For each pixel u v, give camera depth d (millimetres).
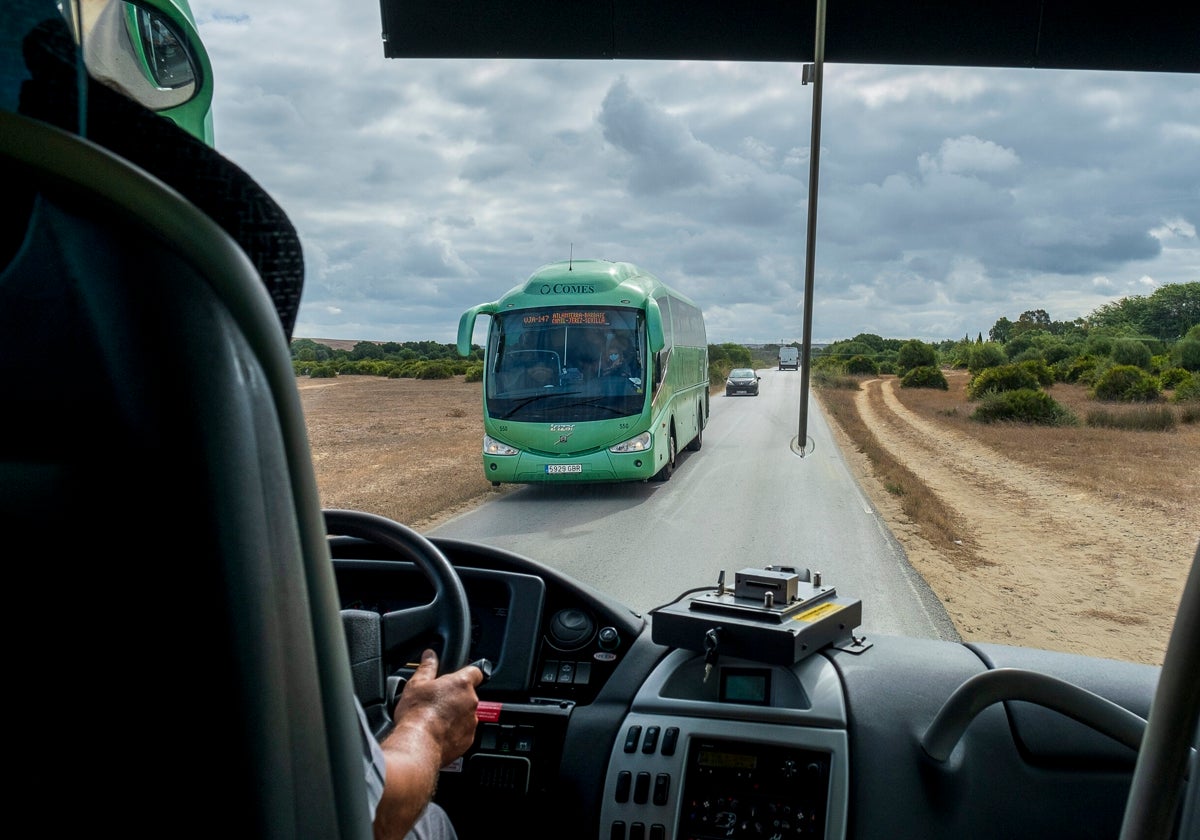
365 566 2699
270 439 709
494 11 2910
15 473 682
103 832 706
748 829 2150
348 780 795
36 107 738
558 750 2406
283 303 855
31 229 677
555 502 7551
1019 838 2115
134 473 669
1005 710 2266
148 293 649
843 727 2211
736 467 10414
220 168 811
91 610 687
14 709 696
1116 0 2758
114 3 1578
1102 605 3729
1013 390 9602
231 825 702
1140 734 1859
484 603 2678
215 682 682
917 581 4270
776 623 2318
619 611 2688
